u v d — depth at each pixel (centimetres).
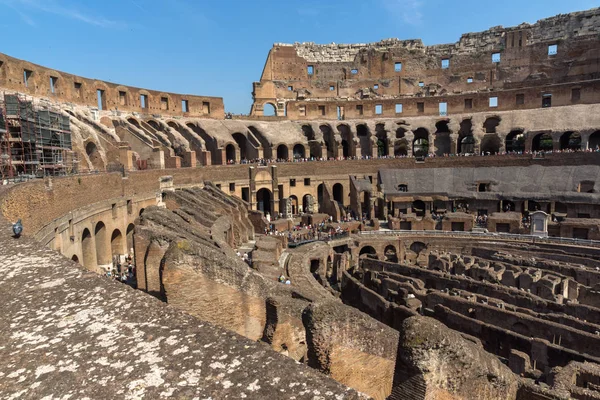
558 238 4856
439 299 3183
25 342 571
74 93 5338
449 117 7831
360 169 7294
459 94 7950
